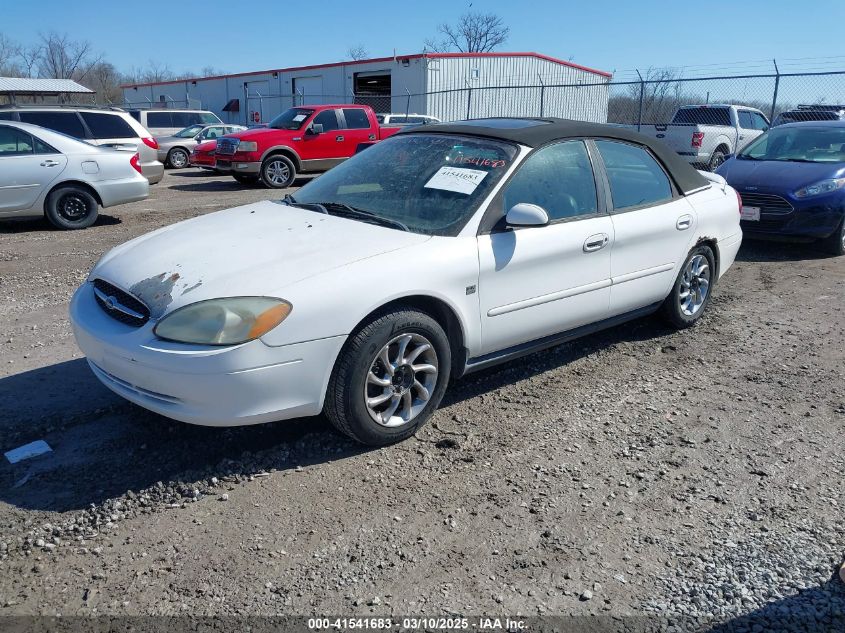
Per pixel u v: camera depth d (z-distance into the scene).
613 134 4.87
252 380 3.21
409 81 28.72
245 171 16.11
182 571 2.77
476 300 3.90
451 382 4.59
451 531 3.05
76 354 4.96
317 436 3.81
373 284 3.45
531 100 29.33
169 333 3.21
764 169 8.73
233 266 3.47
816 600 2.68
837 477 3.54
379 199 4.24
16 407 4.09
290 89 35.12
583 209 4.52
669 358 5.11
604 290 4.68
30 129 9.83
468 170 4.20
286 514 3.14
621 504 3.27
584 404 4.31
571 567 2.84
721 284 7.20
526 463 3.61
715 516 3.20
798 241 8.41
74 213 10.15
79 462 3.53
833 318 6.09
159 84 44.94
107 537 2.97
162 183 17.56
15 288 6.75
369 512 3.17
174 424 3.91
